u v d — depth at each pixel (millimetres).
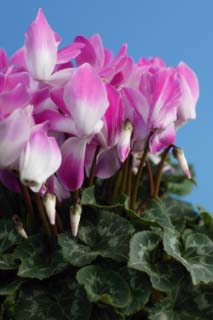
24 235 673
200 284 684
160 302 677
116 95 670
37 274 668
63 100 658
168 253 667
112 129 676
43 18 666
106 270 670
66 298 674
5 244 705
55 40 680
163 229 685
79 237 691
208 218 749
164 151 729
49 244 697
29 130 635
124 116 685
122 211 718
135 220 702
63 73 672
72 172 674
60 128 660
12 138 633
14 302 673
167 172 855
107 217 703
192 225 763
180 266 684
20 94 640
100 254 678
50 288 683
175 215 789
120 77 706
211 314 680
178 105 704
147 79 677
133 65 705
